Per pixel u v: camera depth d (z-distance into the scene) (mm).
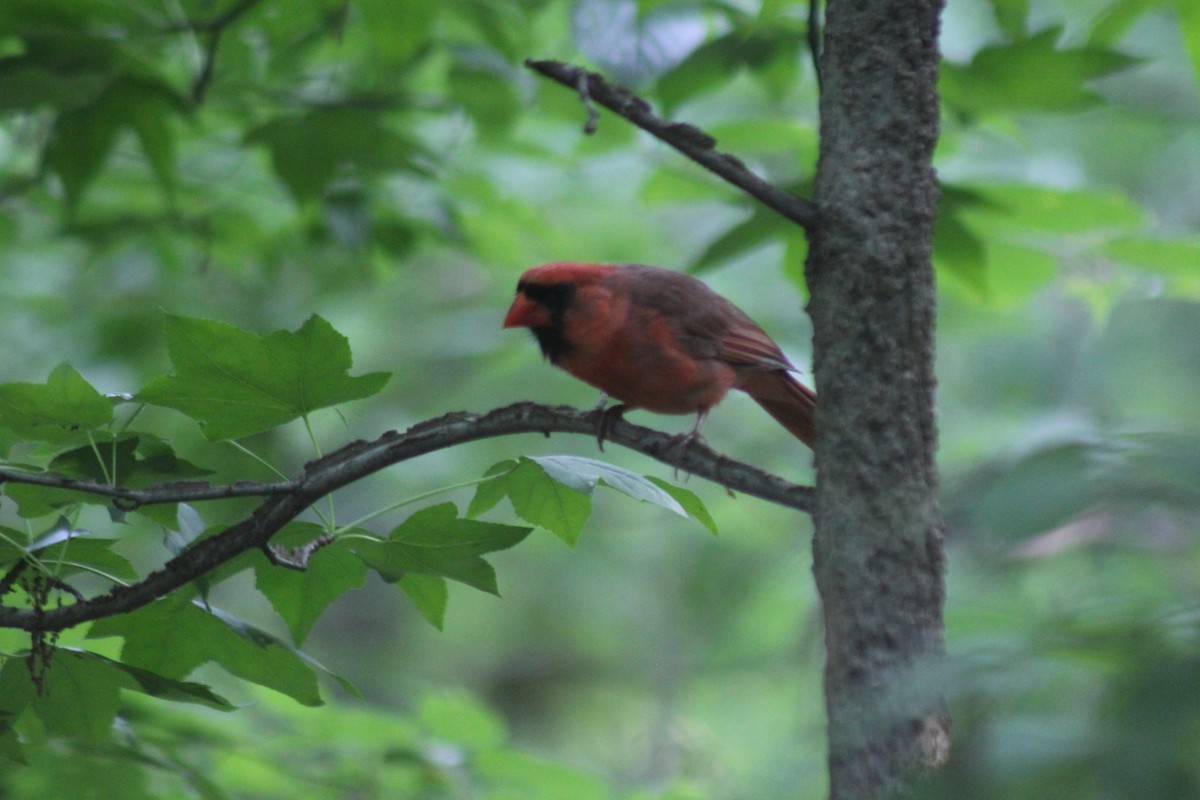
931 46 4414
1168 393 15336
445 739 8336
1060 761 2305
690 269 8453
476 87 9602
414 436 4984
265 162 10969
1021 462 2984
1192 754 2195
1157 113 14945
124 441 4906
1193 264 9023
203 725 7559
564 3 10531
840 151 4398
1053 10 15203
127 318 12477
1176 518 2742
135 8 8844
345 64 10438
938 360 16484
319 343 4504
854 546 4121
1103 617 2672
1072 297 12070
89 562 5070
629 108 4625
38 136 10375
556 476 4660
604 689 20266
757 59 8125
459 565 4836
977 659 2621
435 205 11000
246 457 11320
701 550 17422
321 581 5031
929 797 2455
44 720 5121
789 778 4039
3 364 12852
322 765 8141
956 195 7816
